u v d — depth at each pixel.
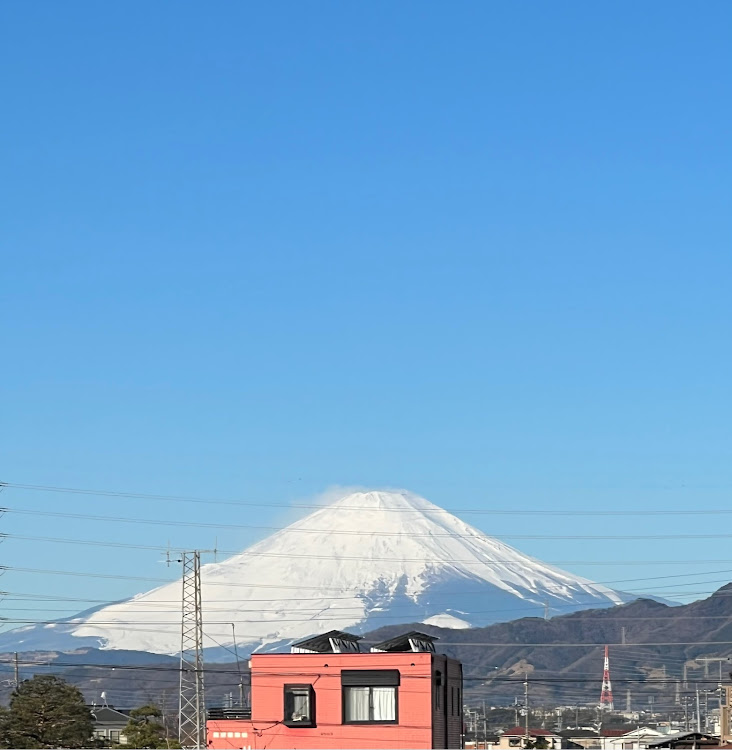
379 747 91.12
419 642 96.88
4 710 124.50
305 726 92.25
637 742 158.50
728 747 118.62
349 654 93.00
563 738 194.50
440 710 94.62
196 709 122.62
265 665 93.94
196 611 128.75
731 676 139.12
